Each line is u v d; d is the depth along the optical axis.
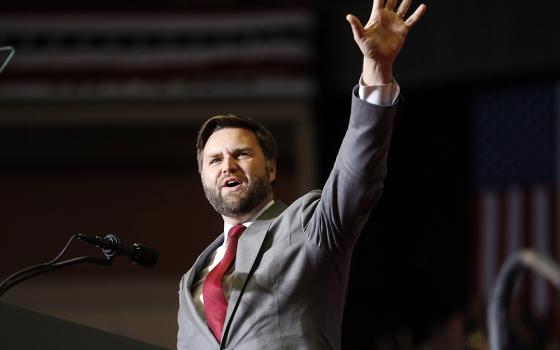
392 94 7.66
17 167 37.47
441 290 34.75
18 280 7.62
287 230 7.97
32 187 37.50
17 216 37.34
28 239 37.22
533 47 31.27
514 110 33.47
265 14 34.16
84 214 37.44
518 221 33.16
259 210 8.51
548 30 31.02
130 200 37.41
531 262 10.45
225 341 7.76
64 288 36.31
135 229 37.28
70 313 36.16
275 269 7.79
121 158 37.47
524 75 33.03
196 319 8.02
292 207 8.21
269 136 8.77
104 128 36.38
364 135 7.55
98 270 36.50
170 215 37.31
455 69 32.66
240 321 7.73
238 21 34.16
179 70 34.19
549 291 32.03
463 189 34.47
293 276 7.75
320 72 34.38
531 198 32.88
